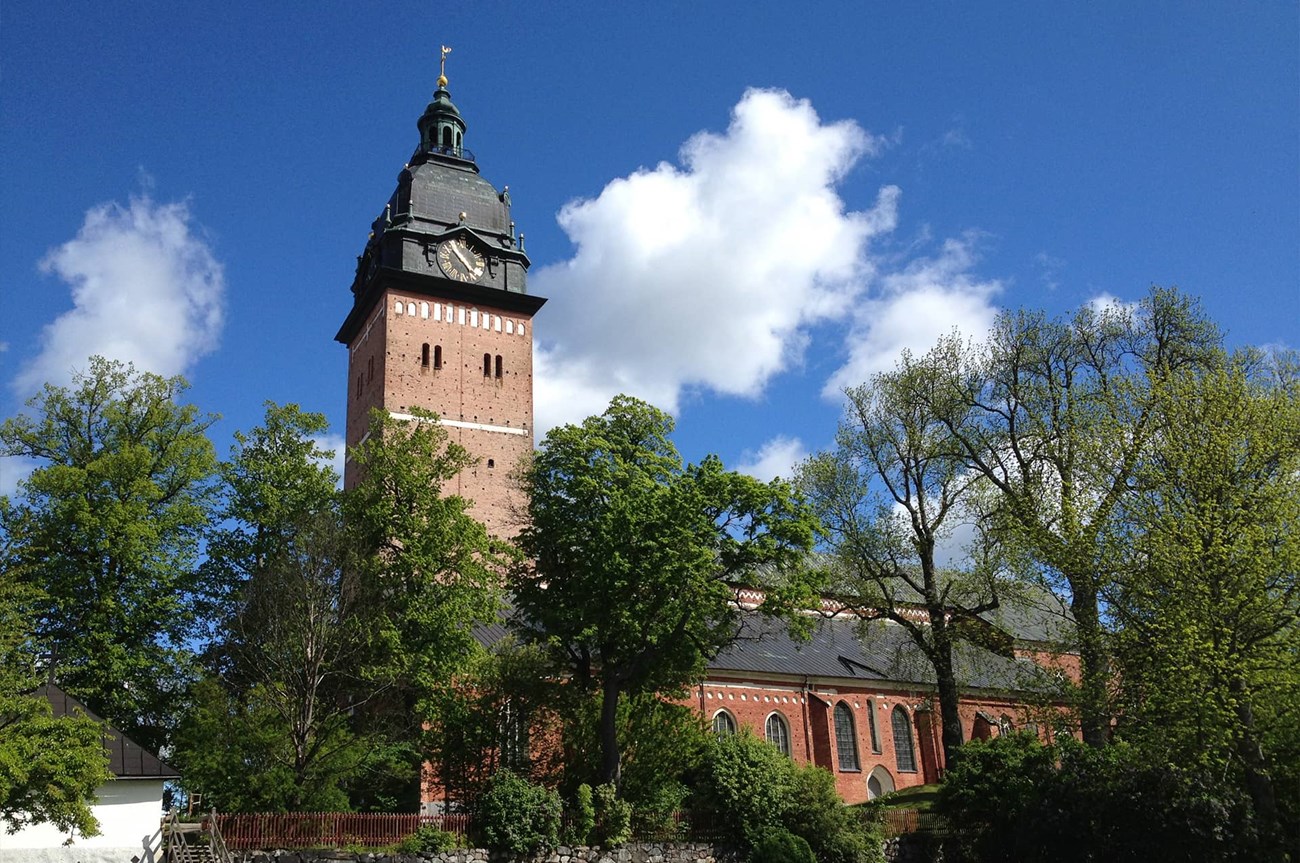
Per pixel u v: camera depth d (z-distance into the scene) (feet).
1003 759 129.70
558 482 146.00
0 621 99.09
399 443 157.99
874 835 134.10
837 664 220.64
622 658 142.51
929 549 162.61
